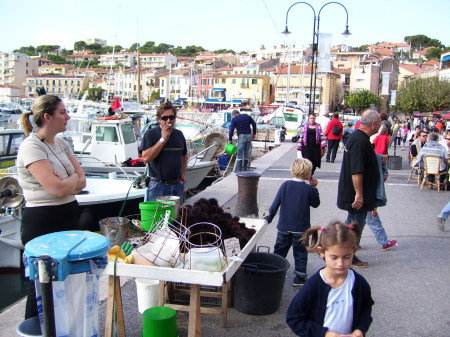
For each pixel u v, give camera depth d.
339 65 104.88
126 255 3.96
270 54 130.62
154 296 4.41
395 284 5.46
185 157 6.35
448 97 61.06
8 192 6.80
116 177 10.60
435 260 6.33
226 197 10.30
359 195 5.44
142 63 144.75
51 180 3.50
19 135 10.09
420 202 10.29
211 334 4.13
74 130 18.30
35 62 142.38
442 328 4.39
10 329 4.17
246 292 4.46
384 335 4.23
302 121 33.06
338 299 2.73
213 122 31.56
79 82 114.19
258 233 4.72
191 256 3.58
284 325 4.33
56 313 3.09
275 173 14.27
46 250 2.94
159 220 4.65
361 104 77.62
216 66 117.94
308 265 5.98
